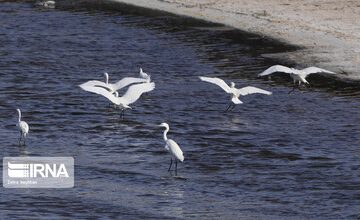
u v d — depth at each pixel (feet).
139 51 164.86
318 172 92.68
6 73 142.61
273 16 194.70
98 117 115.75
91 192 85.71
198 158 97.55
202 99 126.72
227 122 114.21
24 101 123.75
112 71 146.82
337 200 83.66
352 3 208.03
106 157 97.81
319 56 152.05
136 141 104.53
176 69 148.66
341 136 107.96
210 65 151.53
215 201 83.20
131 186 87.45
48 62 152.87
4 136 106.11
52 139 104.99
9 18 204.03
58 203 82.33
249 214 79.51
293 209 81.00
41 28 190.39
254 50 162.30
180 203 82.43
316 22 186.09
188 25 191.62
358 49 157.28
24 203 82.38
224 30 183.52
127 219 77.97
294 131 109.91
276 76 142.00
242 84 136.46
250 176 91.15
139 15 207.72
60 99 125.18
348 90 131.54
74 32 185.78
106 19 203.10
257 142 104.47
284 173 92.27
